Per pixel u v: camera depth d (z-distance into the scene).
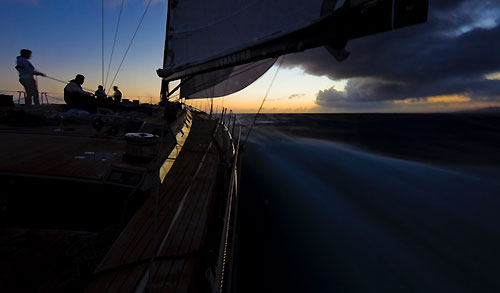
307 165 9.64
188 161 4.22
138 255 1.93
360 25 1.16
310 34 1.56
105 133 5.23
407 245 4.63
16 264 2.16
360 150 13.38
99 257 2.20
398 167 9.78
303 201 6.29
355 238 4.77
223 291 2.15
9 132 5.02
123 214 2.66
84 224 2.82
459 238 4.89
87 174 2.89
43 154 3.64
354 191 7.13
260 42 2.06
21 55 7.18
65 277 2.02
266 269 3.79
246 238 4.54
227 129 7.67
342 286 3.55
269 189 7.01
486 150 13.78
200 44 3.24
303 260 4.05
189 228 2.32
